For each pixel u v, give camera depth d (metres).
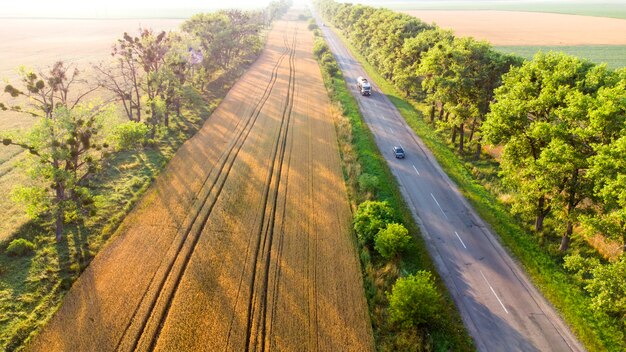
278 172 57.09
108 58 133.88
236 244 40.88
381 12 127.50
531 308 34.41
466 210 48.97
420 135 72.38
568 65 43.50
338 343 29.83
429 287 31.77
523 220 47.28
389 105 89.50
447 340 31.02
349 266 38.28
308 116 81.69
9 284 35.31
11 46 158.12
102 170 56.00
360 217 42.62
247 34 133.25
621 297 29.66
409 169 59.31
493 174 58.69
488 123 46.72
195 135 70.31
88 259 38.62
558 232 41.78
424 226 45.56
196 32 98.19
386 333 31.20
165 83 71.69
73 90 95.56
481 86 62.81
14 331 30.48
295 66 127.56
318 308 33.06
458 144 69.12
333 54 147.38
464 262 39.91
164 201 48.84
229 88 99.75
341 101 90.00
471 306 34.50
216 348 28.97
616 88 35.22
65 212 41.31
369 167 58.69
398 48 95.25
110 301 33.41
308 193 51.50
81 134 41.50
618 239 32.31
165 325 30.92
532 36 187.12
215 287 34.91
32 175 39.12
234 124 76.12
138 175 55.22
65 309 32.69
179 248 40.22
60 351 28.94
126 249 39.94
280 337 30.12
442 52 63.25
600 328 32.25
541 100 41.78
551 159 36.78
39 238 41.84
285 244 41.16
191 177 55.03
